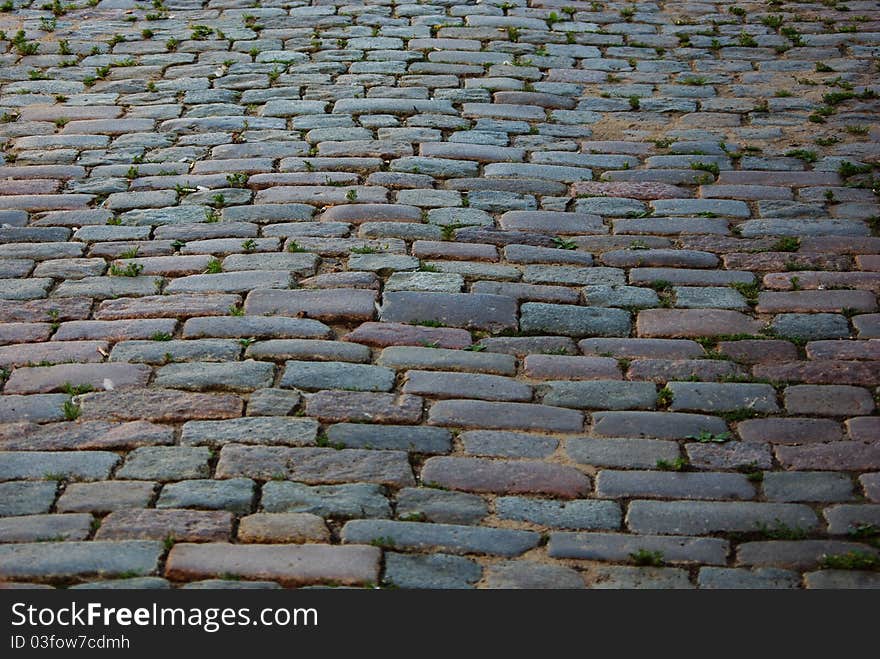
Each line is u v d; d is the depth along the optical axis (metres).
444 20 7.35
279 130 5.85
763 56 6.87
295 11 7.48
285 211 5.09
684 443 3.70
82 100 6.21
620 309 4.42
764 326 4.33
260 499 3.39
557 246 4.86
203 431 3.68
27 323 4.27
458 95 6.27
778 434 3.74
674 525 3.36
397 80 6.45
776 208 5.18
